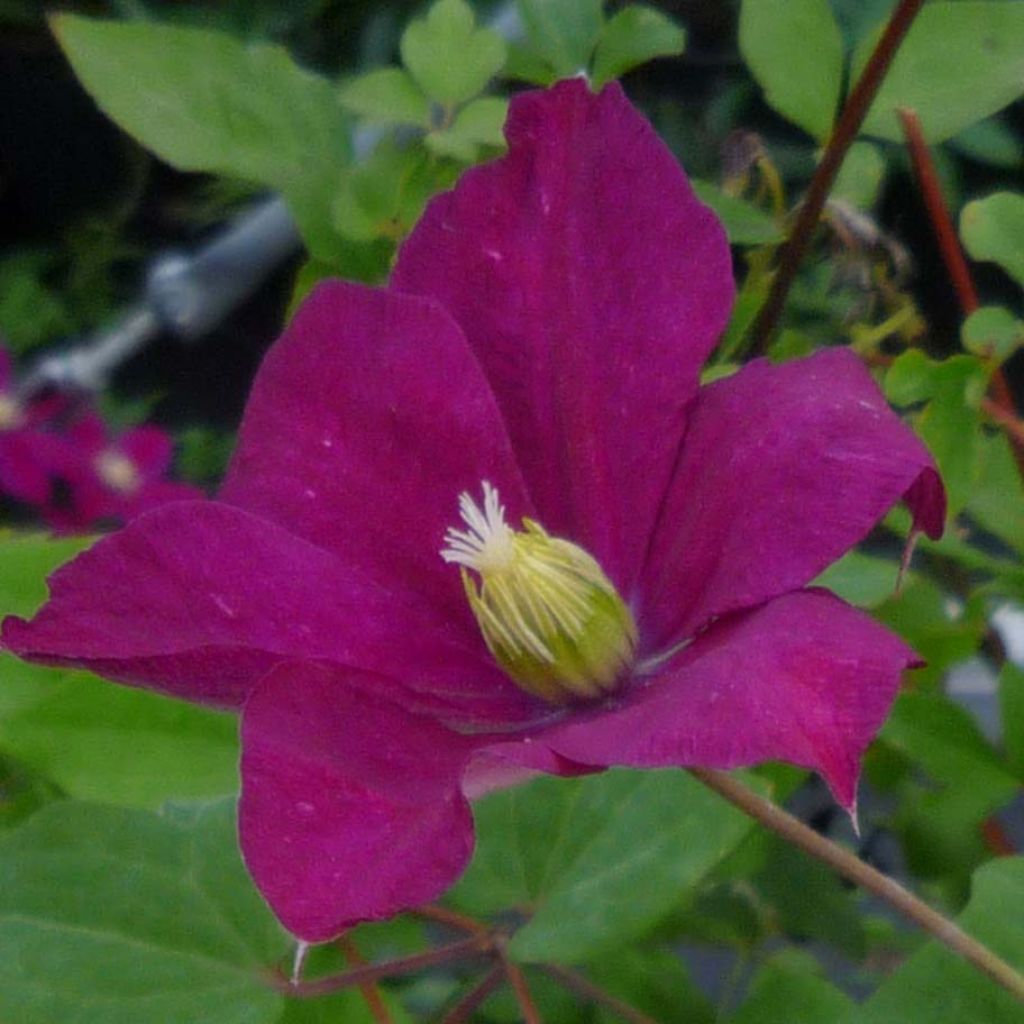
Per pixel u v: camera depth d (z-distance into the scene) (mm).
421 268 278
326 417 275
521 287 277
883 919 388
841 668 223
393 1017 290
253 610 260
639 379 272
